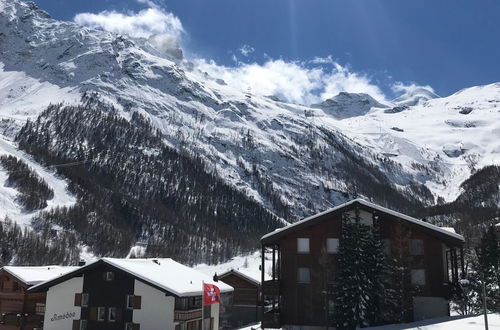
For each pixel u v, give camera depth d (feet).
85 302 156.04
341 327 154.71
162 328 148.25
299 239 176.76
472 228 412.36
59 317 156.97
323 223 175.94
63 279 156.87
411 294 164.55
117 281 154.40
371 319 158.30
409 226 171.01
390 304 160.97
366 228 161.27
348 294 154.71
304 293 172.35
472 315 162.81
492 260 186.91
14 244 598.34
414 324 152.46
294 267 174.81
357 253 156.87
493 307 177.99
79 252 652.48
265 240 176.45
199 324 162.20
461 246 167.84
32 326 183.01
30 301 187.42
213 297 114.32
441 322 151.43
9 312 186.19
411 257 164.45
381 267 159.53
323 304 169.89
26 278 185.16
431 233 169.17
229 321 241.96
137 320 150.51
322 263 165.07
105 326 152.46
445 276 178.60
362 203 171.94
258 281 245.04
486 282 183.42
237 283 248.73
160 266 177.88
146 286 151.84
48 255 602.44
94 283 156.15
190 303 158.40
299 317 170.91
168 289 146.00
